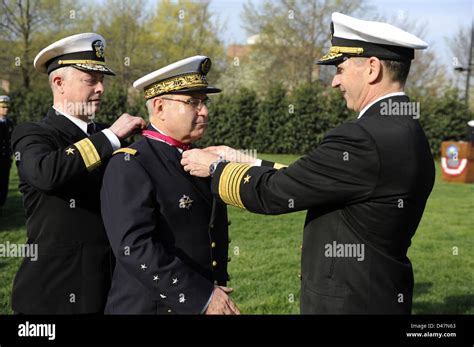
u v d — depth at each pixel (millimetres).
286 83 24938
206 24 23734
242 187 2156
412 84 24188
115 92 18969
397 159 1988
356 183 2004
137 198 2109
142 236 2064
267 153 19891
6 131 7867
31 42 22594
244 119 20000
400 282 2119
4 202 8047
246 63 25562
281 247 6039
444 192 10672
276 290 4559
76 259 2543
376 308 2066
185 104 2283
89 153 2383
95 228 2592
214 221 2373
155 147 2295
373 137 1986
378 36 2064
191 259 2242
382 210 2014
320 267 2139
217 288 2193
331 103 19281
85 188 2553
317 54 24344
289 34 24391
